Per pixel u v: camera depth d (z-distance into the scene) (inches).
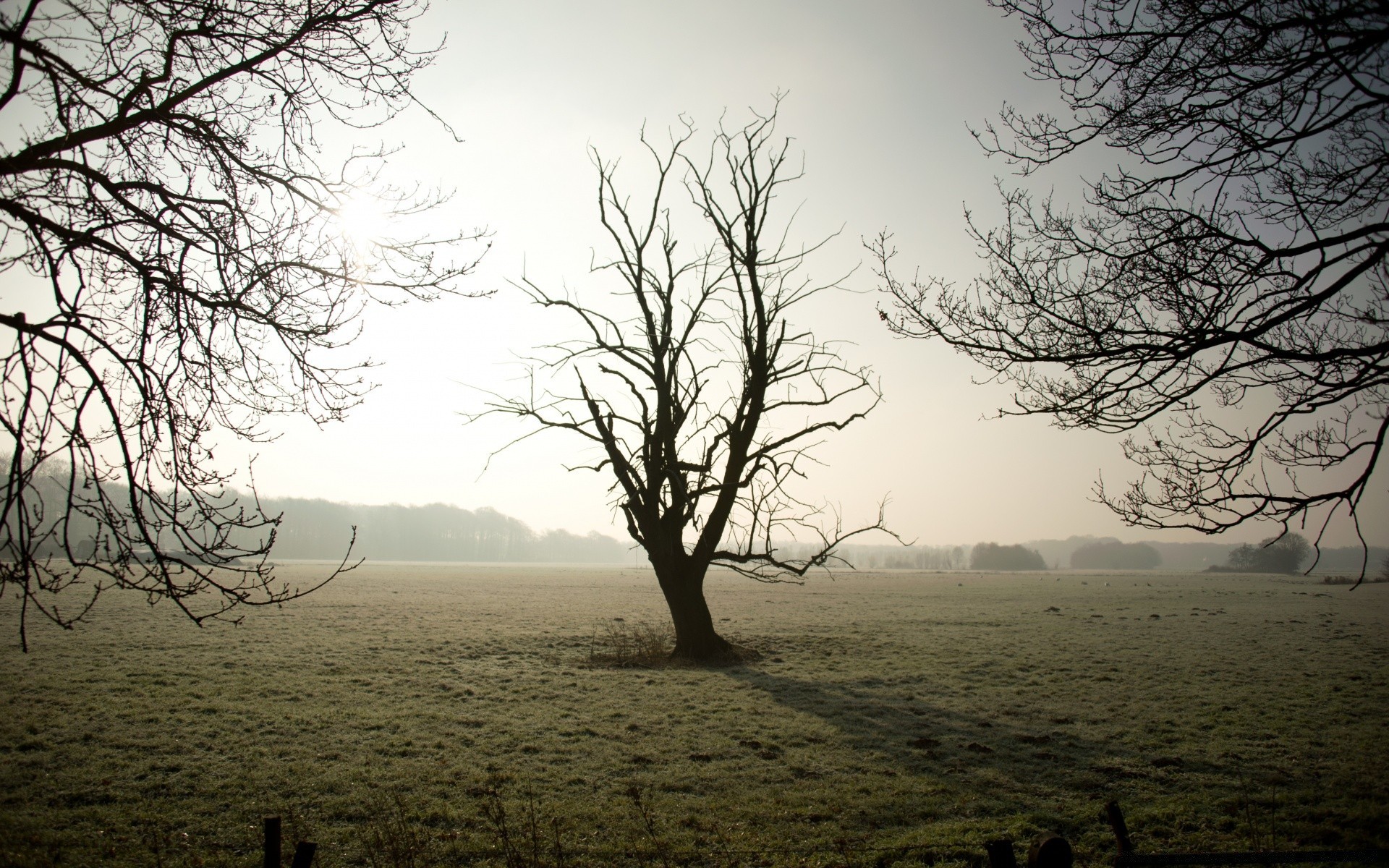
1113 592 3075.8
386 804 449.1
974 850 378.0
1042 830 414.3
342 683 819.4
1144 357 275.6
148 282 287.1
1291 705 749.3
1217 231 268.1
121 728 607.8
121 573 253.4
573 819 426.0
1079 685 860.6
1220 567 7839.6
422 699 745.0
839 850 378.6
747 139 941.2
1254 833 395.5
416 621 1493.6
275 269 303.9
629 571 6117.1
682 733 621.9
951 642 1266.0
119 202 281.3
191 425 301.1
